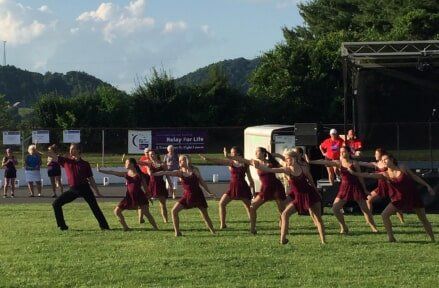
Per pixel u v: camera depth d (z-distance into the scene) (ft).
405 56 59.88
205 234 42.60
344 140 55.83
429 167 59.06
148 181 49.37
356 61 63.10
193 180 42.01
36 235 42.73
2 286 28.14
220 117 153.28
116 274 30.25
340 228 44.68
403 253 34.86
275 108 155.43
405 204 38.42
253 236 41.52
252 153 76.48
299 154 38.58
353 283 28.02
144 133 99.55
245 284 28.07
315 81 157.28
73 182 45.09
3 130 101.86
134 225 47.65
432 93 62.59
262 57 166.40
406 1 168.04
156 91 151.23
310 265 31.81
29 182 78.38
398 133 61.52
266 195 42.45
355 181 42.52
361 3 199.00
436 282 28.14
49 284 28.45
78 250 36.68
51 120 139.23
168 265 32.14
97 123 141.08
